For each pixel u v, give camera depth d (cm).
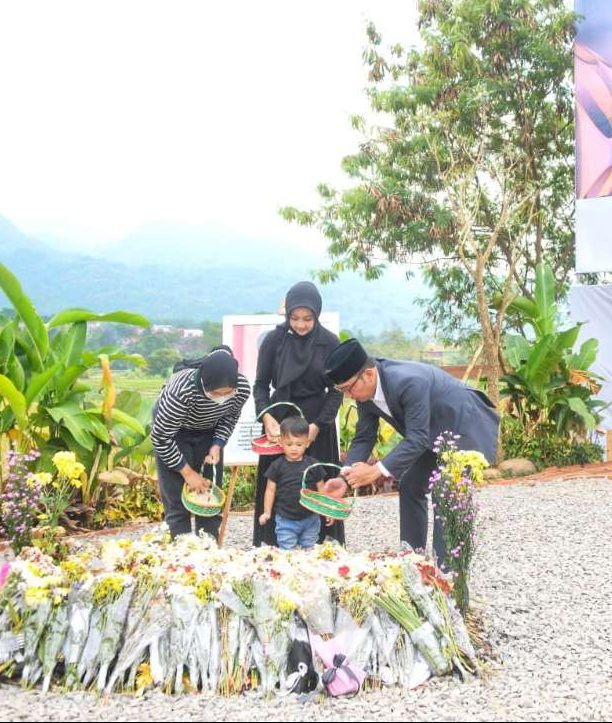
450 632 364
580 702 334
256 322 696
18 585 354
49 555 399
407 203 1628
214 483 507
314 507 430
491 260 1786
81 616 347
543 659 386
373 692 342
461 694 341
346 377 423
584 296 1254
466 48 1568
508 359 1120
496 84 1611
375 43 1655
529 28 1628
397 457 419
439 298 1814
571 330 1020
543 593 492
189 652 343
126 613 346
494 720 315
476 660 366
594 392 1093
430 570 377
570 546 611
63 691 338
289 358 532
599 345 1241
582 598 482
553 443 1052
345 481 434
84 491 736
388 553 402
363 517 745
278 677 341
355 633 352
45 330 730
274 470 529
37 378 687
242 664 344
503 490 867
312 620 350
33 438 724
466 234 1348
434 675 357
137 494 773
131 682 340
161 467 503
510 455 1041
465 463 402
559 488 874
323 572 371
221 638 346
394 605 357
